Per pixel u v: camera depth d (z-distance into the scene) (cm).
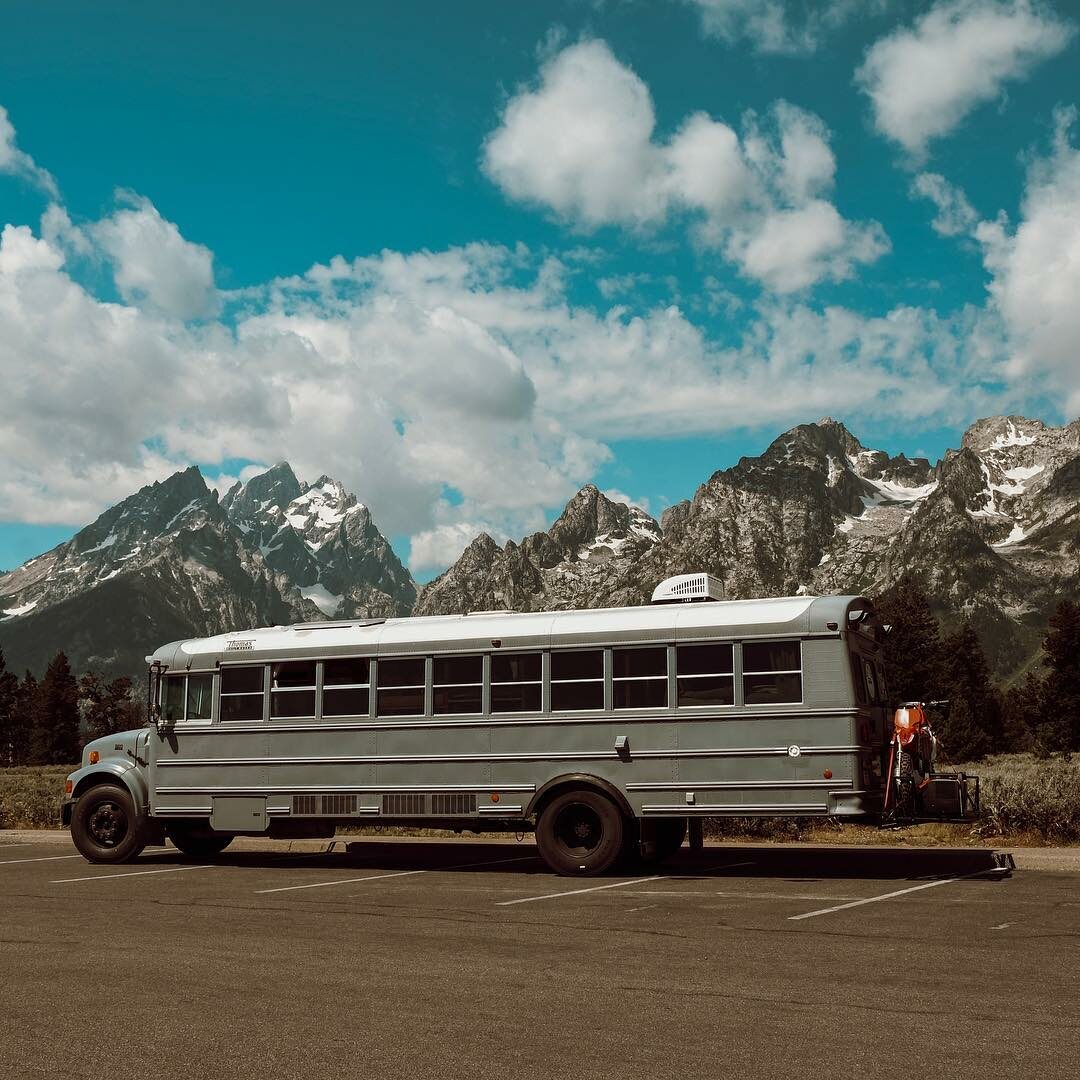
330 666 1769
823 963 972
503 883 1545
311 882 1583
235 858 1964
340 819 1738
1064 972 930
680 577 1714
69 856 2009
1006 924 1157
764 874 1599
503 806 1650
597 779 1611
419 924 1200
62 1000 852
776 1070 664
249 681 1814
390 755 1717
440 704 1702
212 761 1819
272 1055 703
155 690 1870
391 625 1761
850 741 1516
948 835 2039
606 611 1664
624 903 1338
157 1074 665
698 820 1647
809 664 1542
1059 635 9831
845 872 1606
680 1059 689
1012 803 2070
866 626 1639
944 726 8519
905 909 1258
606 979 918
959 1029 752
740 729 1560
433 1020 788
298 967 973
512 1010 816
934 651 8969
